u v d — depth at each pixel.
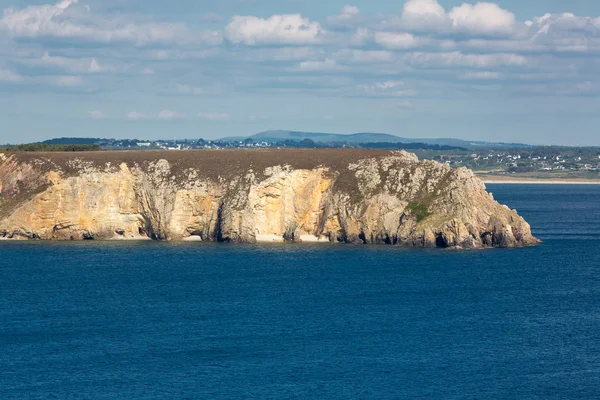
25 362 178.00
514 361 179.00
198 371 171.88
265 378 167.50
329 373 170.75
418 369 173.50
